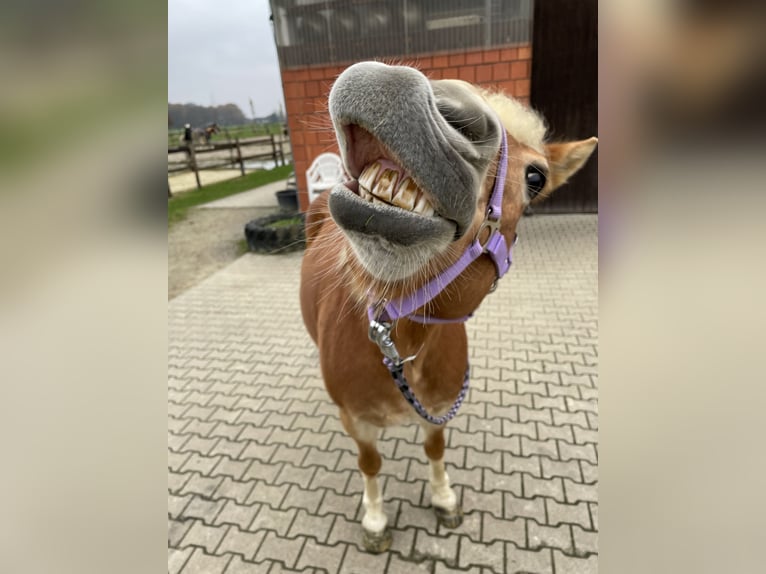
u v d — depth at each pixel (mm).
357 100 838
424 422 1961
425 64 6141
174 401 3314
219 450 2822
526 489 2387
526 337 3854
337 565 2088
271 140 14094
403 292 1110
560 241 6164
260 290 5371
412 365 1584
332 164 6090
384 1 5848
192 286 5582
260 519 2344
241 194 11016
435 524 2225
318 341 2004
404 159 838
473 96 1021
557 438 2721
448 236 979
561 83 6234
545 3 5816
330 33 6031
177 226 8414
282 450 2801
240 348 4051
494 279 1379
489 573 2002
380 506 2176
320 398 3279
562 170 1619
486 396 3113
